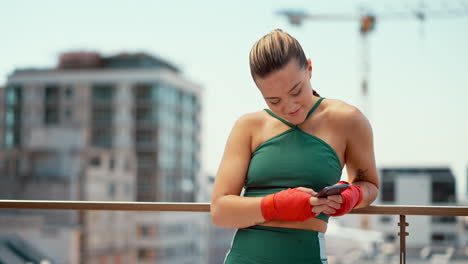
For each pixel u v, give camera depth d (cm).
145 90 8988
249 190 146
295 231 138
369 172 147
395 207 168
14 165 8281
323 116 144
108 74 9012
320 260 139
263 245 138
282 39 132
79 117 8906
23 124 8825
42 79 9006
